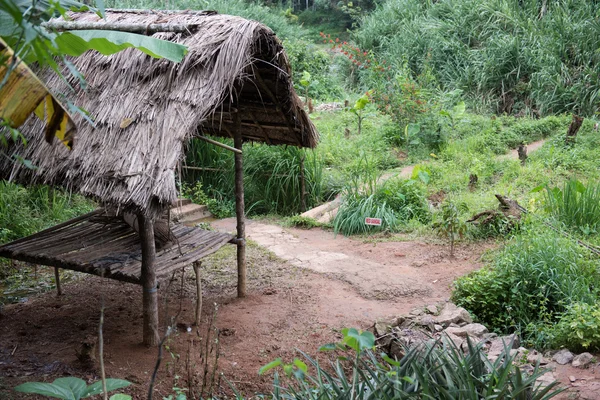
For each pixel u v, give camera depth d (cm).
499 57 1582
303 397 365
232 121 630
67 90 477
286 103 572
